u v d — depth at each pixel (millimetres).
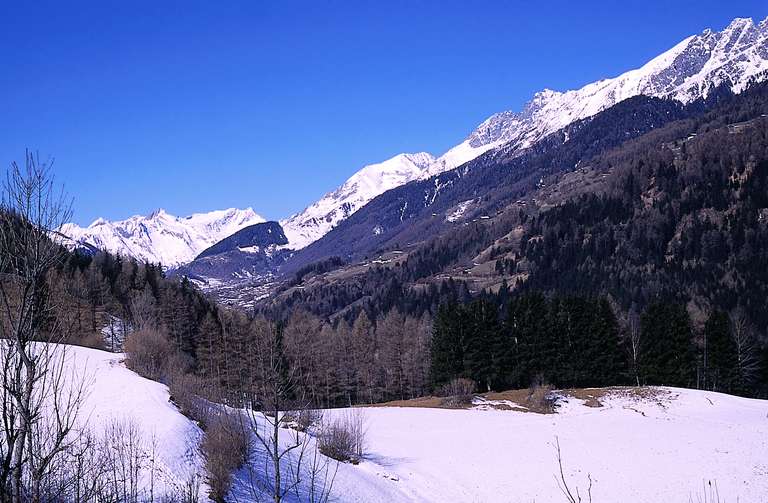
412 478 43875
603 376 88750
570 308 90562
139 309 89125
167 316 94625
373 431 59906
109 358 57281
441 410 73688
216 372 76812
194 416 40625
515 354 91188
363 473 42500
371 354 109688
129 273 118250
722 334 88500
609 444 53406
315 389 95062
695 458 47719
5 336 11633
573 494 40188
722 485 40969
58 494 14484
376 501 36938
